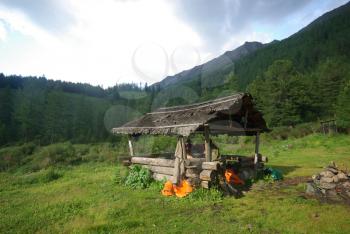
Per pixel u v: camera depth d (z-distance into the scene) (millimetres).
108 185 11773
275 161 17531
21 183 13922
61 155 23844
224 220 6953
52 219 7660
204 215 7312
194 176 9773
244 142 32906
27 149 27641
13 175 17500
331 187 9047
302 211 7348
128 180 11398
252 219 6949
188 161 10055
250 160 11852
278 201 8406
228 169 10844
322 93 55719
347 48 96875
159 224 6801
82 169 18750
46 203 9453
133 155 14094
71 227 6887
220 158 11516
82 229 6539
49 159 22078
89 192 10656
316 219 6738
